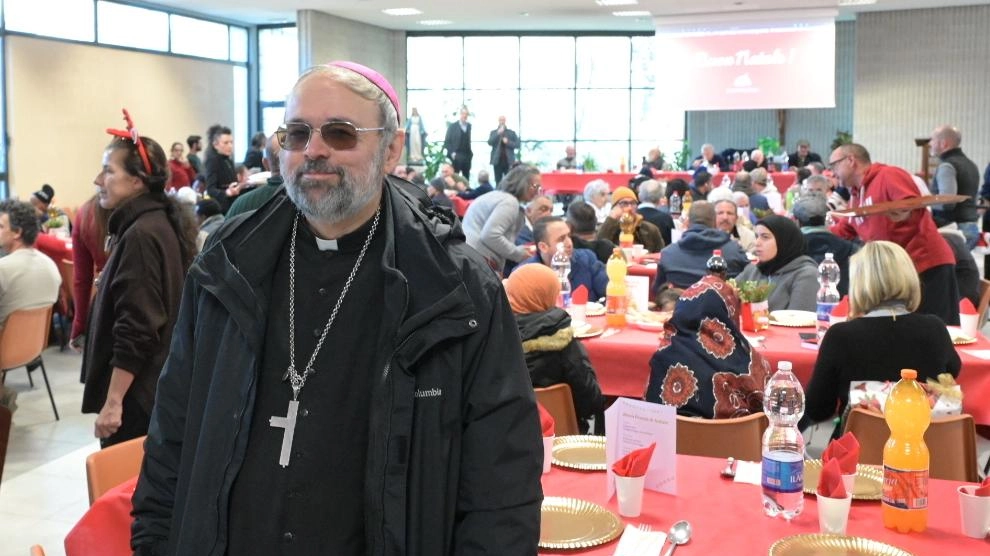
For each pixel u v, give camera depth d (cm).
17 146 1260
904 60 1666
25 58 1267
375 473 130
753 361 296
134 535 147
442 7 1549
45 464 464
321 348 139
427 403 134
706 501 210
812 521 198
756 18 1580
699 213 585
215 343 142
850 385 296
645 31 1892
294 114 137
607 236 732
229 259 142
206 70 1631
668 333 308
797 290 467
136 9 1464
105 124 1408
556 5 1527
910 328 296
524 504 134
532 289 343
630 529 189
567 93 1922
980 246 1064
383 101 140
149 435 149
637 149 1939
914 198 466
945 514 201
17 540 372
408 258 139
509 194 636
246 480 135
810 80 1572
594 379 347
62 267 745
